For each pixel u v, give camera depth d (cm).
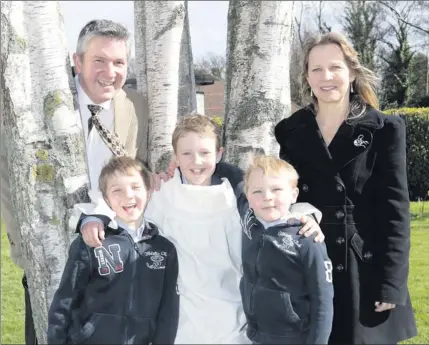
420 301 466
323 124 277
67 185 280
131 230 257
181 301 262
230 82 329
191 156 263
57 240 282
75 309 248
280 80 317
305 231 246
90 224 246
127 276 249
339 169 264
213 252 264
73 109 286
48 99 278
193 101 433
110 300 247
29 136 277
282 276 247
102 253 247
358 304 259
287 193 254
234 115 323
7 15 273
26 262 290
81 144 287
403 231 253
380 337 259
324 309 239
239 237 269
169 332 254
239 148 317
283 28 316
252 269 256
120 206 255
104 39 293
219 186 265
